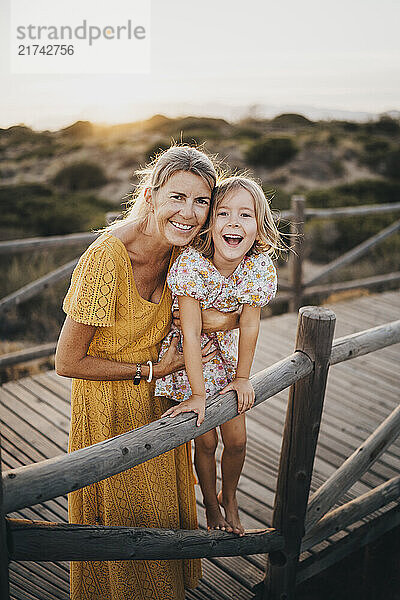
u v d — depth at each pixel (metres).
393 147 23.06
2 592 1.39
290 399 2.11
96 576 2.02
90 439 1.88
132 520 1.92
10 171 22.03
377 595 3.11
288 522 2.25
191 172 1.64
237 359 2.07
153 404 1.95
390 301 6.40
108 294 1.64
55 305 7.32
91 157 23.12
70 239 4.58
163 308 1.88
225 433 2.15
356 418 3.77
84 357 1.73
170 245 1.75
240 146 24.36
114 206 16.22
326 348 2.02
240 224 1.81
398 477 2.83
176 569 2.06
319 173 22.02
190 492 2.08
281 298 5.96
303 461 2.14
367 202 16.28
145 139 25.98
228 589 2.38
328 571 2.97
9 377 5.43
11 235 12.70
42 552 1.48
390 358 4.75
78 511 1.96
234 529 2.17
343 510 2.56
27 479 1.35
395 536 3.06
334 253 10.41
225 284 1.89
